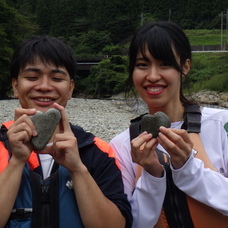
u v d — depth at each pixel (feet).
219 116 7.67
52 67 6.91
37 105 6.93
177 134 6.52
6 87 116.06
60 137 6.12
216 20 274.57
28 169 6.64
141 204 6.99
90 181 6.24
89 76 164.96
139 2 271.28
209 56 162.50
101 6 255.70
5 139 6.89
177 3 291.79
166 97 7.59
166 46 7.39
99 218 6.20
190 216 6.95
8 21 120.26
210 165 7.09
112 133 44.65
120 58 152.15
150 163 6.73
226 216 6.95
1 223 6.00
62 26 268.41
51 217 6.36
